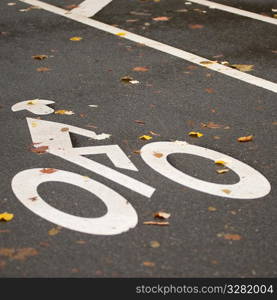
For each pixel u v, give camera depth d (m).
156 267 8.91
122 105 14.14
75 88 15.09
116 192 10.68
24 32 19.14
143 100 14.39
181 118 13.50
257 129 13.02
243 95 14.67
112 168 11.45
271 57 17.03
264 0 22.50
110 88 15.08
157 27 19.56
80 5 21.97
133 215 10.05
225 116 13.61
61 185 10.88
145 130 12.95
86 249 9.26
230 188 10.84
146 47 17.81
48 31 19.22
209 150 12.16
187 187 10.85
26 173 11.27
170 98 14.49
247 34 18.84
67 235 9.56
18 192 10.68
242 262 9.04
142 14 20.91
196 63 16.62
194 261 9.04
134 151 12.08
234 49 17.66
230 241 9.45
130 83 15.34
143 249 9.26
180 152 12.06
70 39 18.48
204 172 11.35
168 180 11.07
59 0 22.62
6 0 22.61
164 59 16.91
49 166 11.51
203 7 21.66
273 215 10.10
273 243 9.44
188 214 10.09
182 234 9.59
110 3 22.19
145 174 11.25
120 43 18.14
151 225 9.80
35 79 15.64
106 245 9.34
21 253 9.18
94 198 10.50
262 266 8.97
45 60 16.89
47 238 9.50
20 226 9.78
